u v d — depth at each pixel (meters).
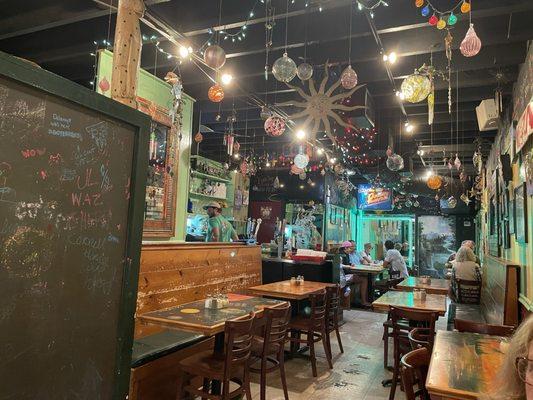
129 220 1.81
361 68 5.46
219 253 5.20
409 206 13.16
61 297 1.52
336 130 6.47
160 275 4.09
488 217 8.62
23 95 1.40
